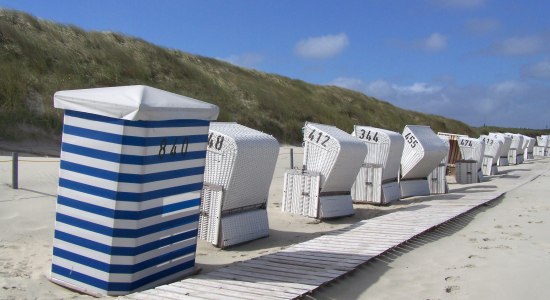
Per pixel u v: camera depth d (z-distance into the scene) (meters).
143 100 5.75
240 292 5.84
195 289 5.93
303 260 7.30
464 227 10.23
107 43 27.61
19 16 24.44
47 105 19.20
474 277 6.65
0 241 7.48
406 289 6.35
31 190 10.59
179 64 30.94
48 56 22.44
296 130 32.09
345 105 43.97
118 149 5.70
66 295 5.87
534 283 6.30
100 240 5.87
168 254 6.40
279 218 11.09
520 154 33.62
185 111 6.17
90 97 5.87
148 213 5.96
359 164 11.84
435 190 16.23
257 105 32.50
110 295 5.86
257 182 8.95
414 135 15.05
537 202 13.84
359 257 7.43
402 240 8.50
